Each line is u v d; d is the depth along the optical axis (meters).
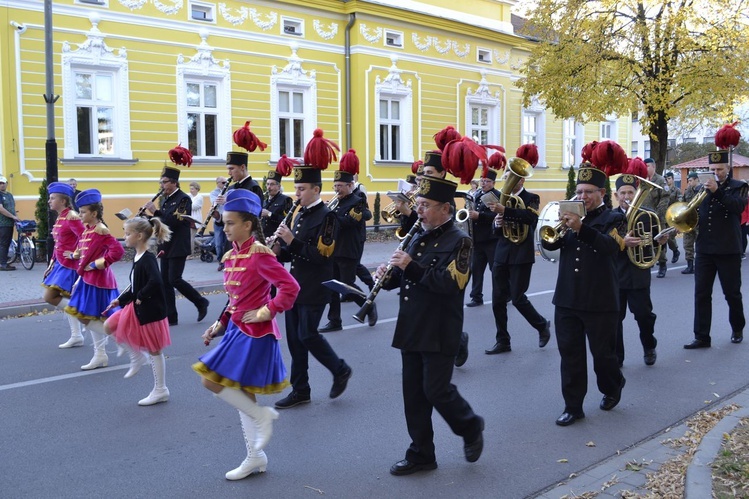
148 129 16.83
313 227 5.71
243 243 4.61
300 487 4.39
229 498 4.23
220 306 10.72
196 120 17.86
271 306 4.43
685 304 10.48
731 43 19.50
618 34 20.81
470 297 10.93
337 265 9.04
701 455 4.52
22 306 10.21
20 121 15.01
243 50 18.36
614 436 5.23
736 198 7.59
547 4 21.42
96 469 4.67
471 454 4.53
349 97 20.80
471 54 24.08
